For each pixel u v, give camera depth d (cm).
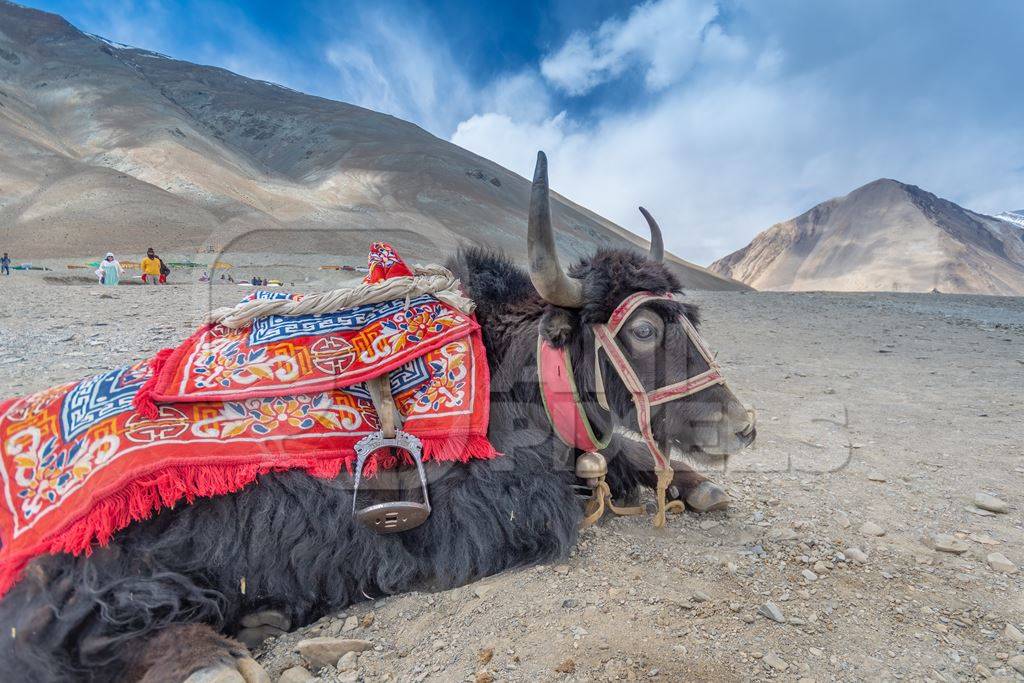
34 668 202
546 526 266
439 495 251
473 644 227
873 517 339
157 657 204
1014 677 212
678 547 293
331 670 223
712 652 220
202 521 223
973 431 514
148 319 945
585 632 229
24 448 229
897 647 227
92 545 210
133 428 223
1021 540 313
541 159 237
